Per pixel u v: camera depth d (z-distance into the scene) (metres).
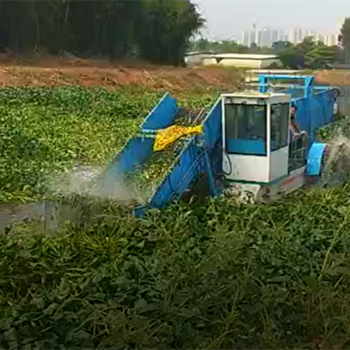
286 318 6.30
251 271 6.82
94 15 64.19
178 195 12.66
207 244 8.30
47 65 52.69
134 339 5.60
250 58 65.25
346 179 15.38
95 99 33.16
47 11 60.72
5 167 17.16
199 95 41.38
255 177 13.56
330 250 7.89
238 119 13.51
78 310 6.16
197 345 5.82
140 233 9.11
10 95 31.84
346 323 6.17
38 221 10.80
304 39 68.94
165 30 68.56
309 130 16.83
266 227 9.24
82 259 8.38
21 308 6.15
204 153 13.25
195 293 6.30
